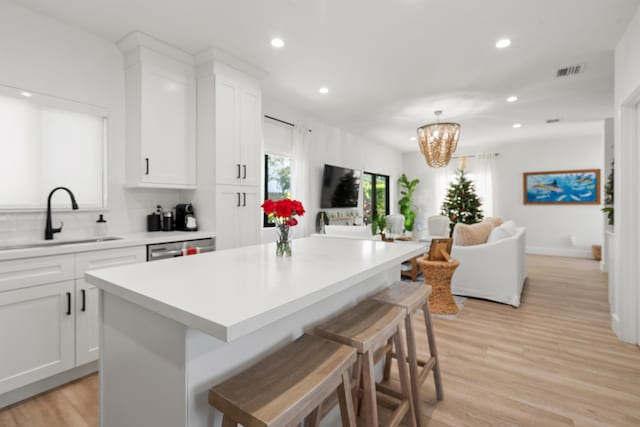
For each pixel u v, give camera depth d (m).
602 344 2.55
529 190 6.95
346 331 1.22
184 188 2.96
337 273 1.25
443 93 3.94
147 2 2.18
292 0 2.18
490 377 2.08
